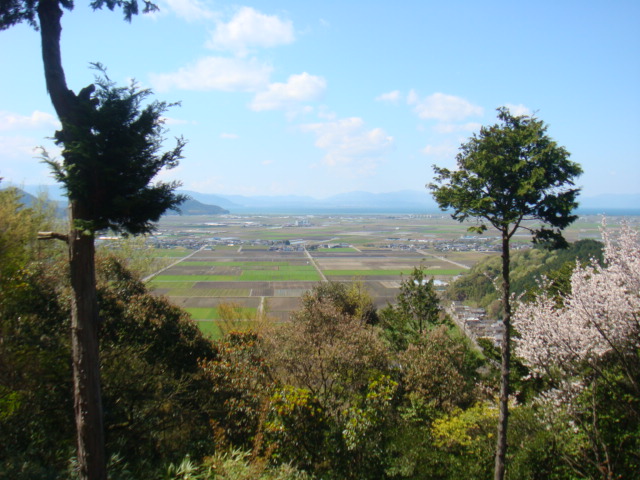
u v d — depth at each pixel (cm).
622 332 1531
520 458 1612
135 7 1138
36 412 1401
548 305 1920
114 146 951
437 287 8706
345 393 1811
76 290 1013
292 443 1522
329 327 2141
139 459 1462
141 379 1708
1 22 1020
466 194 1346
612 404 1570
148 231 1066
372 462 1614
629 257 1579
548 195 1305
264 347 2086
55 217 2534
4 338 1425
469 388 2395
